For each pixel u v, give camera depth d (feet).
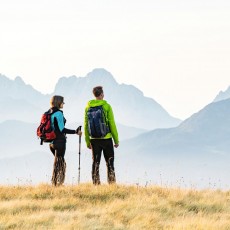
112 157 95.71
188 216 75.82
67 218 71.20
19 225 67.05
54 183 95.50
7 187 97.30
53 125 94.32
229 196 91.91
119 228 66.69
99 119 93.25
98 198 85.87
